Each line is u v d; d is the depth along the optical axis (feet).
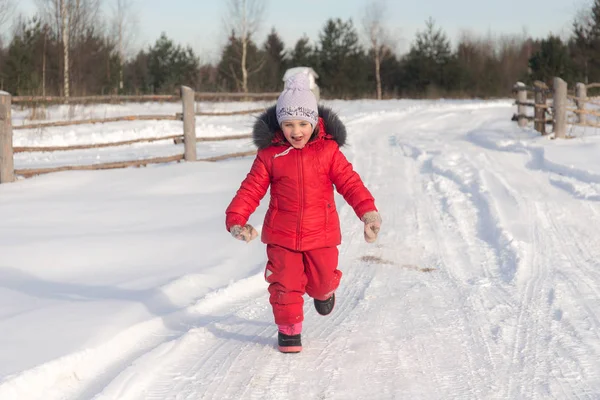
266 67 143.23
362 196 11.91
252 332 13.38
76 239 19.90
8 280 15.87
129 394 10.14
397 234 22.67
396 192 30.48
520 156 38.19
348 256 19.93
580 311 14.15
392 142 50.55
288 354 12.16
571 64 125.18
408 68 158.61
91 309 13.64
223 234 20.97
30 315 13.15
